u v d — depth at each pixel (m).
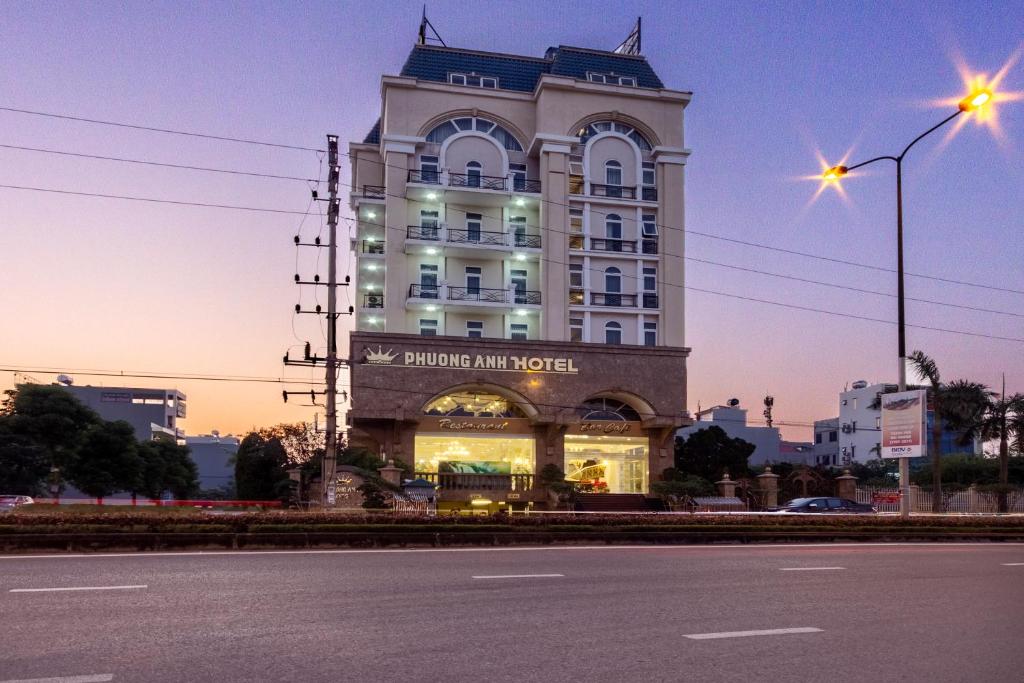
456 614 9.36
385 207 46.94
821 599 11.09
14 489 43.88
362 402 37.34
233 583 11.30
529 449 40.50
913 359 40.69
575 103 45.94
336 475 28.48
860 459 81.56
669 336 45.47
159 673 6.57
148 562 13.89
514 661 7.23
